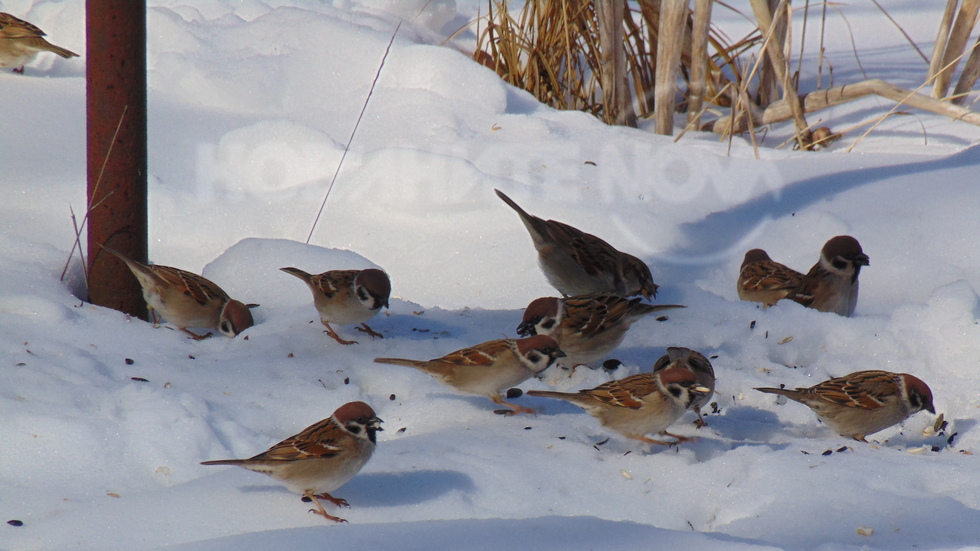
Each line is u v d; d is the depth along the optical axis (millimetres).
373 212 14133
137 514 6379
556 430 8148
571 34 19750
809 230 13656
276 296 11734
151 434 7621
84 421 7629
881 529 6203
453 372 8453
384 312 11336
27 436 7395
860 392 8102
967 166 14898
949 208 13539
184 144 15461
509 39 20000
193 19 20094
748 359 10094
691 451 7738
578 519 6160
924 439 8461
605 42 18312
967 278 12273
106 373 8914
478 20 20500
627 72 19234
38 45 17188
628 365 9984
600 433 8172
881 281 12602
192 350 9953
